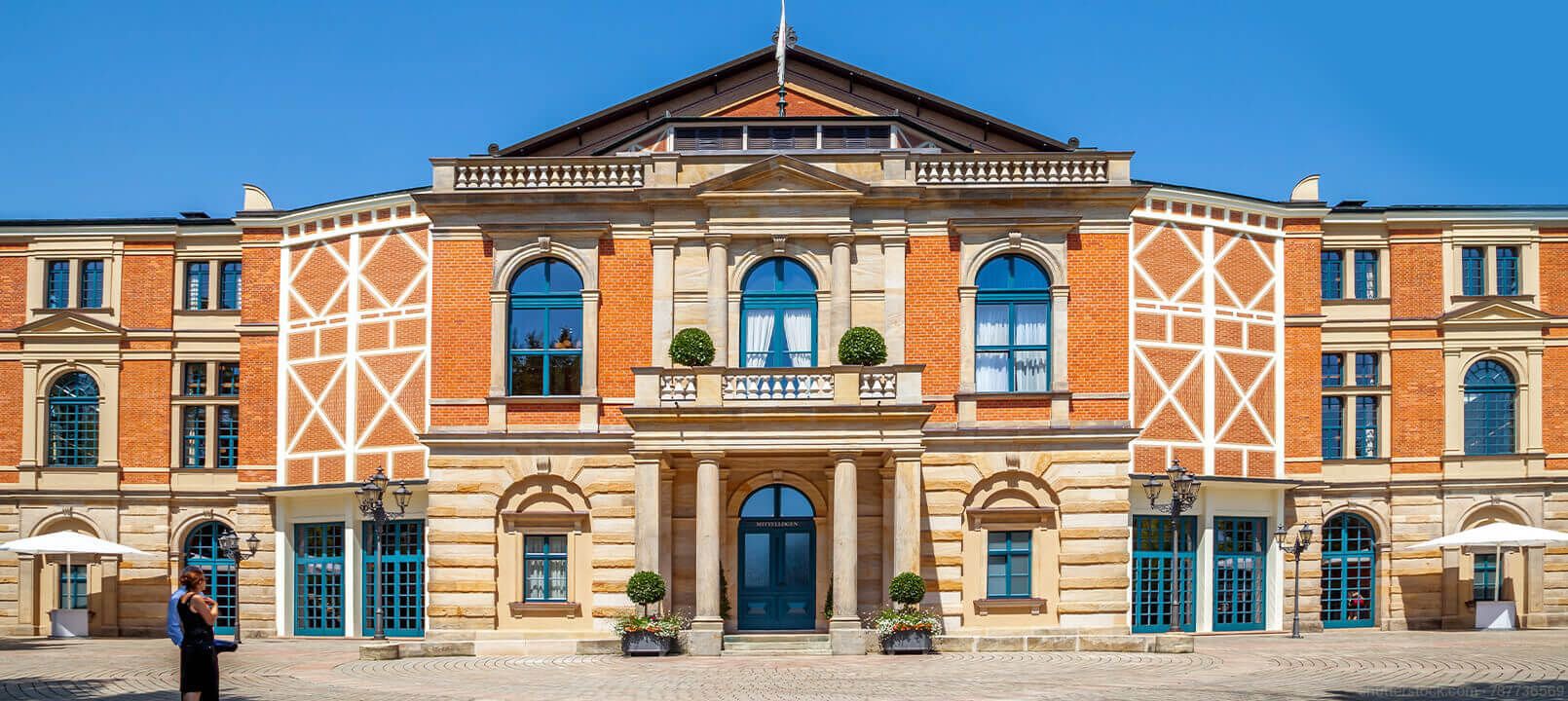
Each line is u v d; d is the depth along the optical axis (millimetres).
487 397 32062
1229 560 38750
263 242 40156
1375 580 42094
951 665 27719
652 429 30375
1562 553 42094
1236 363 38781
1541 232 42500
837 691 23297
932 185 32094
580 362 32250
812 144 35094
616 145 36969
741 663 28422
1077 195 32000
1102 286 32062
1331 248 42500
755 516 32594
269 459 39781
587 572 31781
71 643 38062
